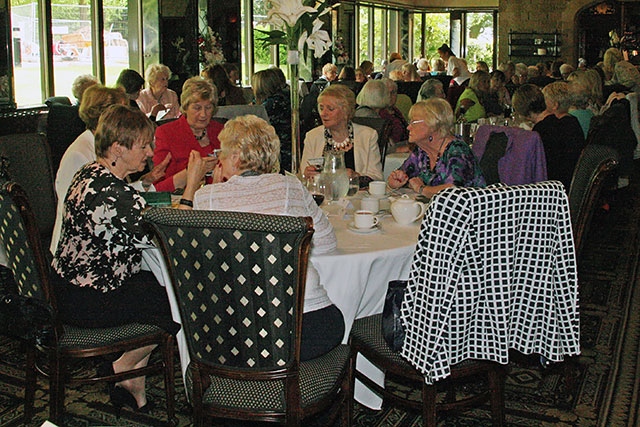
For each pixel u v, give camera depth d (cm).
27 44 702
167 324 251
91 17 779
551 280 208
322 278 231
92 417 276
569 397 289
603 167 261
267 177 214
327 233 229
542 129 412
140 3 852
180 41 904
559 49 1673
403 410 281
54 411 246
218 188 212
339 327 223
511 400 288
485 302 202
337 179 287
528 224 201
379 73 1171
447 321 199
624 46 1619
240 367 195
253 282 185
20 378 311
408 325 206
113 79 830
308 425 245
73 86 493
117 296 249
